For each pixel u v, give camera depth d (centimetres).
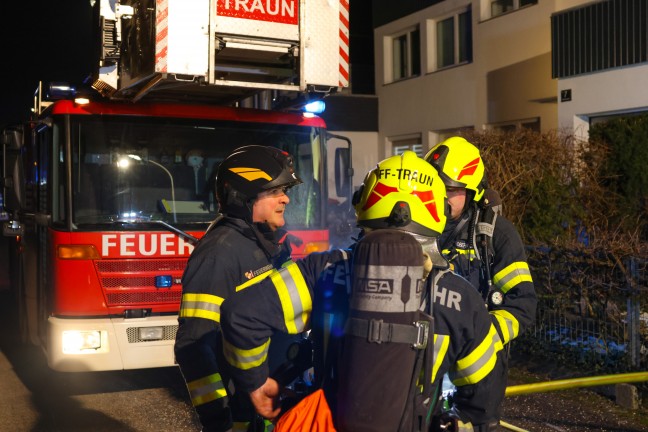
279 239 307
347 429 191
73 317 518
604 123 987
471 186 290
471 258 293
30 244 623
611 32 1074
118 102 545
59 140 530
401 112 1728
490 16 1458
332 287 209
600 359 559
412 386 193
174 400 558
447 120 1571
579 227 829
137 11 500
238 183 290
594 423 474
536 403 516
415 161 216
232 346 209
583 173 897
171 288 533
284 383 222
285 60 532
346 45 540
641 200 927
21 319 700
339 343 202
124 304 523
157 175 547
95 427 495
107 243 521
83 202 527
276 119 585
